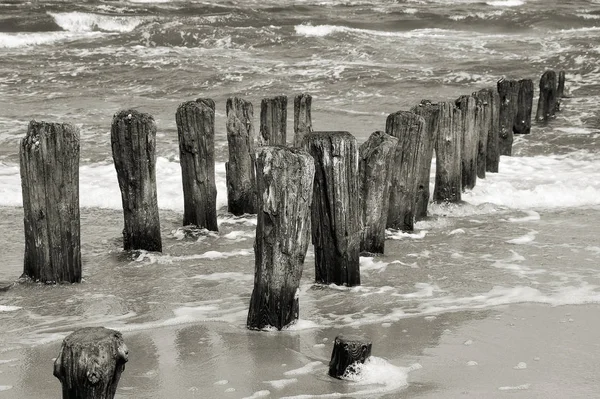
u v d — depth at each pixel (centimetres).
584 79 3600
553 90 2917
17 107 3145
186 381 893
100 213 1819
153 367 937
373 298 1209
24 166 1259
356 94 3434
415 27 5628
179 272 1377
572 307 1154
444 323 1092
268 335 1047
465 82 3612
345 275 1262
